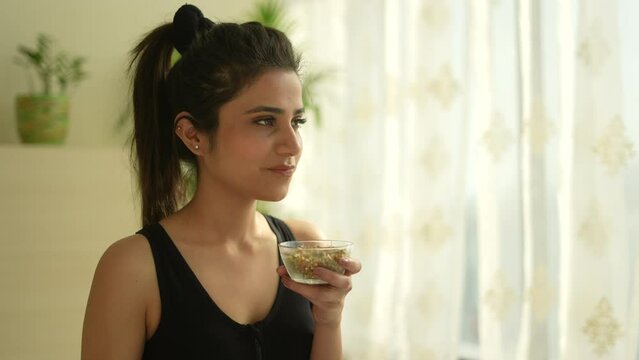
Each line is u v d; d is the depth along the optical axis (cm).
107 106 333
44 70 301
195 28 137
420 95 312
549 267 277
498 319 293
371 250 335
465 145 301
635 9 260
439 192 310
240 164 128
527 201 279
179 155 141
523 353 286
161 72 141
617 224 260
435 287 313
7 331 268
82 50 327
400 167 330
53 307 276
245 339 131
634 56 261
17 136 312
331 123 353
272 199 130
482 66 295
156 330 128
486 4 291
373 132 333
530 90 274
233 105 127
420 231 315
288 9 360
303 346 138
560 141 277
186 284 129
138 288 125
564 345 272
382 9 328
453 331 310
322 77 343
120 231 287
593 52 259
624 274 261
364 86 333
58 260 276
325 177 356
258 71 127
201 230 136
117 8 334
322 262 120
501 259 290
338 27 354
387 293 338
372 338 339
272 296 140
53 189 274
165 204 144
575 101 263
